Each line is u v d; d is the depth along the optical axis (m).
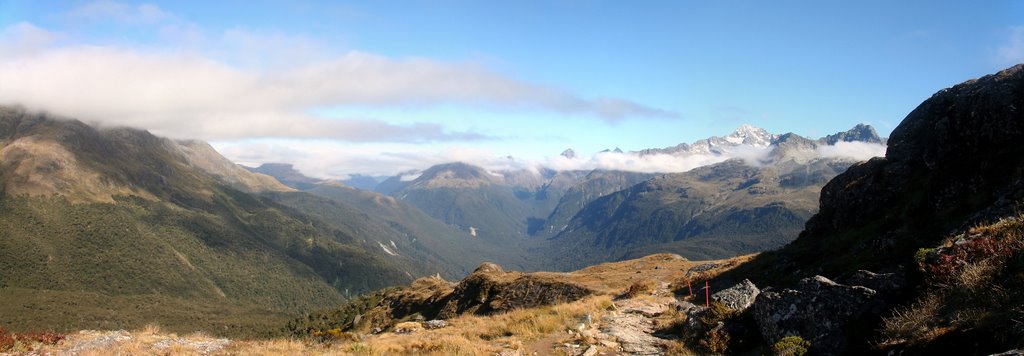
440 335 23.34
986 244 13.38
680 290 40.25
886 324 12.88
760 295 17.64
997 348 9.36
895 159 41.25
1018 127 31.17
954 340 10.41
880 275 15.12
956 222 24.58
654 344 19.56
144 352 17.25
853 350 13.29
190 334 21.67
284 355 18.20
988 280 11.84
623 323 23.47
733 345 17.50
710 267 50.09
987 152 31.59
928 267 14.05
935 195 31.88
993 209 22.28
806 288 15.94
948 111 37.72
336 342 21.73
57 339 17.95
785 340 15.06
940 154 36.84
